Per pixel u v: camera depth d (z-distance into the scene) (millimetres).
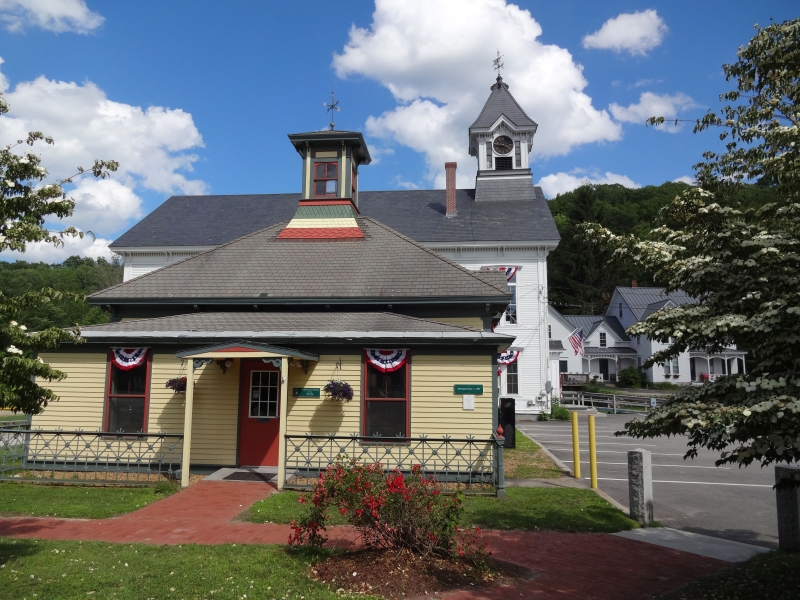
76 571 6199
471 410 11742
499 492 9961
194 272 15641
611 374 53281
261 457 12266
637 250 6176
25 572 6129
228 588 5742
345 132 17422
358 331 12281
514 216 28156
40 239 6535
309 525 6727
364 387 12047
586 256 62688
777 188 5707
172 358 12492
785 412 4484
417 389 11938
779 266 5070
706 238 5535
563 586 6027
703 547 7453
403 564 6281
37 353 12617
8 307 6336
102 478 11406
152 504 9523
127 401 12484
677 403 5449
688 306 5699
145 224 29438
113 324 13266
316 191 17688
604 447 16953
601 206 66375
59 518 8672
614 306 57188
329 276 15141
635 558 6973
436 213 29266
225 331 12484
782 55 5844
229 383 12461
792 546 7195
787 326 4762
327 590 5719
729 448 16438
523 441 17438
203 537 7719
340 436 11055
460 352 11961
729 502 10023
